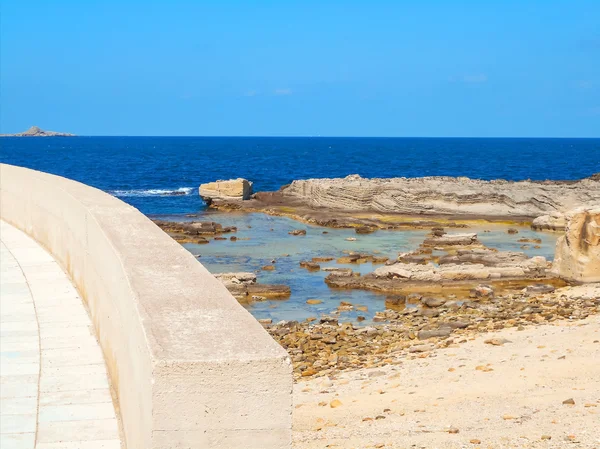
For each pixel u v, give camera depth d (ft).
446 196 157.89
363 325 71.10
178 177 292.81
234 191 185.98
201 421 11.64
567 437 29.81
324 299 84.94
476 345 52.29
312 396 41.96
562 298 77.61
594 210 89.86
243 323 13.41
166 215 165.89
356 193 163.43
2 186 50.19
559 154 579.07
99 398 21.01
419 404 37.58
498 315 69.36
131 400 15.90
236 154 545.85
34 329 26.91
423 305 81.10
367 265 105.81
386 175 320.91
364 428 33.71
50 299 30.55
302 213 162.71
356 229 139.74
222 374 11.59
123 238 21.48
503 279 92.99
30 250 39.78
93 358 24.00
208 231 135.13
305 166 382.22
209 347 12.11
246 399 11.68
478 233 137.59
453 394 38.99
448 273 92.07
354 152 616.80
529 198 154.40
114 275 19.99
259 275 98.53
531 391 38.06
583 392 36.78
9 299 30.63
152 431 11.59
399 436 31.68
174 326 13.21
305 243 125.70
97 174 306.76
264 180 286.25
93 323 27.12
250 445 11.75
